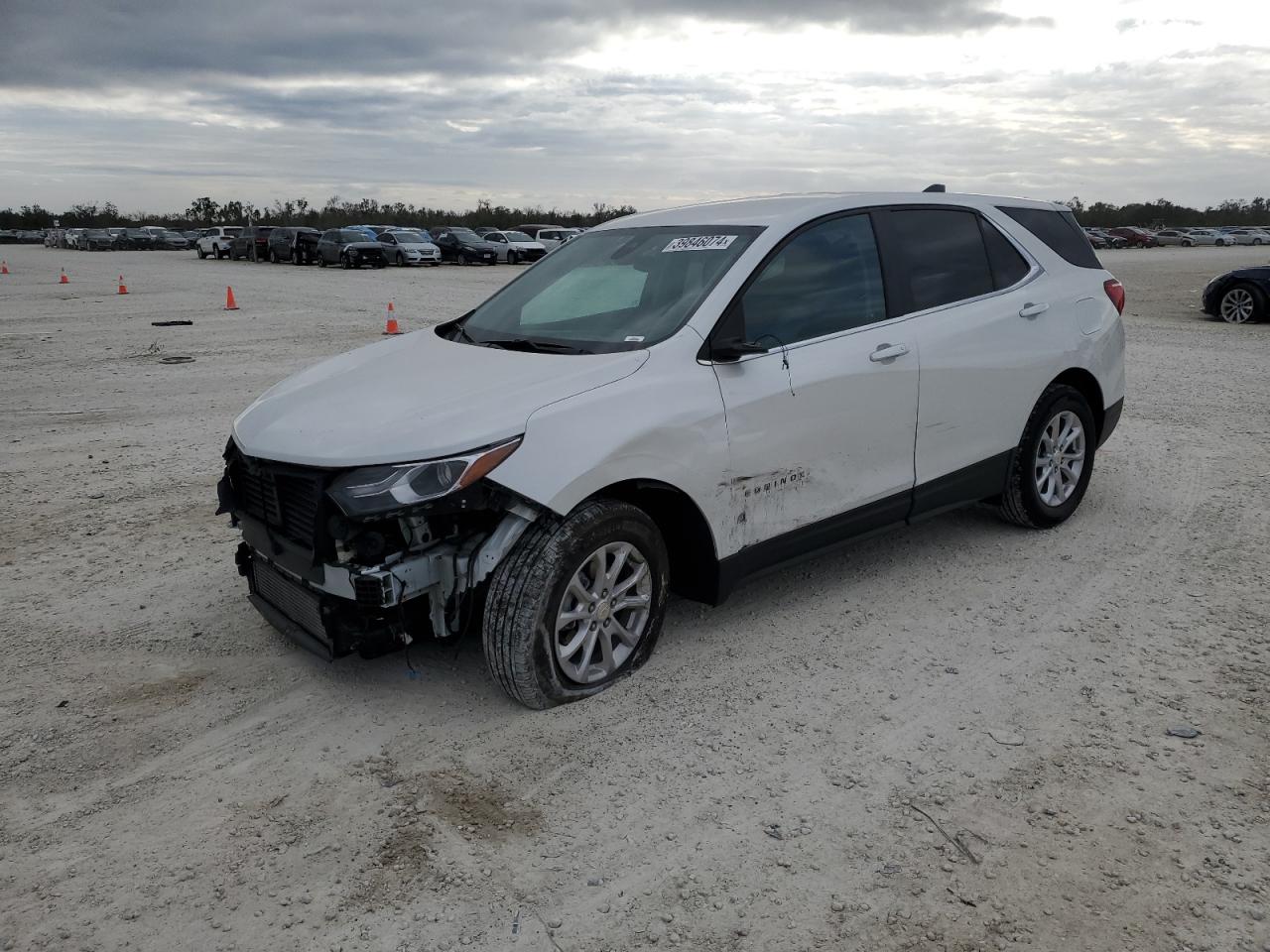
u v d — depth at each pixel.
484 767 3.39
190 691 3.97
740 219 4.53
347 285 27.83
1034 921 2.62
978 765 3.36
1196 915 2.63
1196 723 3.59
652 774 3.33
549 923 2.66
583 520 3.59
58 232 67.44
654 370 3.84
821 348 4.31
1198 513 5.95
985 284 5.18
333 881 2.85
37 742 3.61
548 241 43.62
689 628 4.46
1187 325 16.38
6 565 5.40
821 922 2.64
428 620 3.69
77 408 9.73
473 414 3.52
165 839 3.05
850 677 3.99
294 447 3.61
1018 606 4.65
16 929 2.67
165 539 5.79
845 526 4.54
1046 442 5.50
